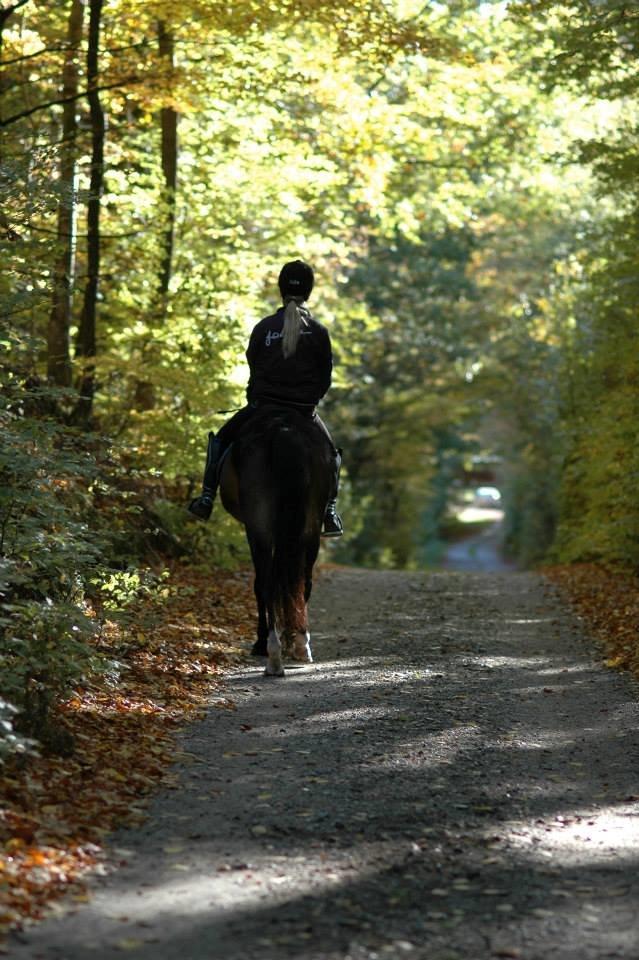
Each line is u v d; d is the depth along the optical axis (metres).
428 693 10.45
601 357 23.45
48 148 10.73
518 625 14.98
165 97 17.02
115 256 19.28
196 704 9.80
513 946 5.09
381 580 20.45
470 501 112.75
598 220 31.75
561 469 30.22
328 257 29.52
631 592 17.47
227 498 11.32
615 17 16.41
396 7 21.25
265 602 11.01
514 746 8.70
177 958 4.92
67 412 17.09
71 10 17.28
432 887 5.79
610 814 7.10
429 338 42.19
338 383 29.78
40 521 8.89
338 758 8.24
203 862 6.10
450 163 29.92
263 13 16.66
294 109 23.08
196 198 21.23
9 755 7.21
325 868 6.03
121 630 11.41
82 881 5.76
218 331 18.66
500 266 40.91
